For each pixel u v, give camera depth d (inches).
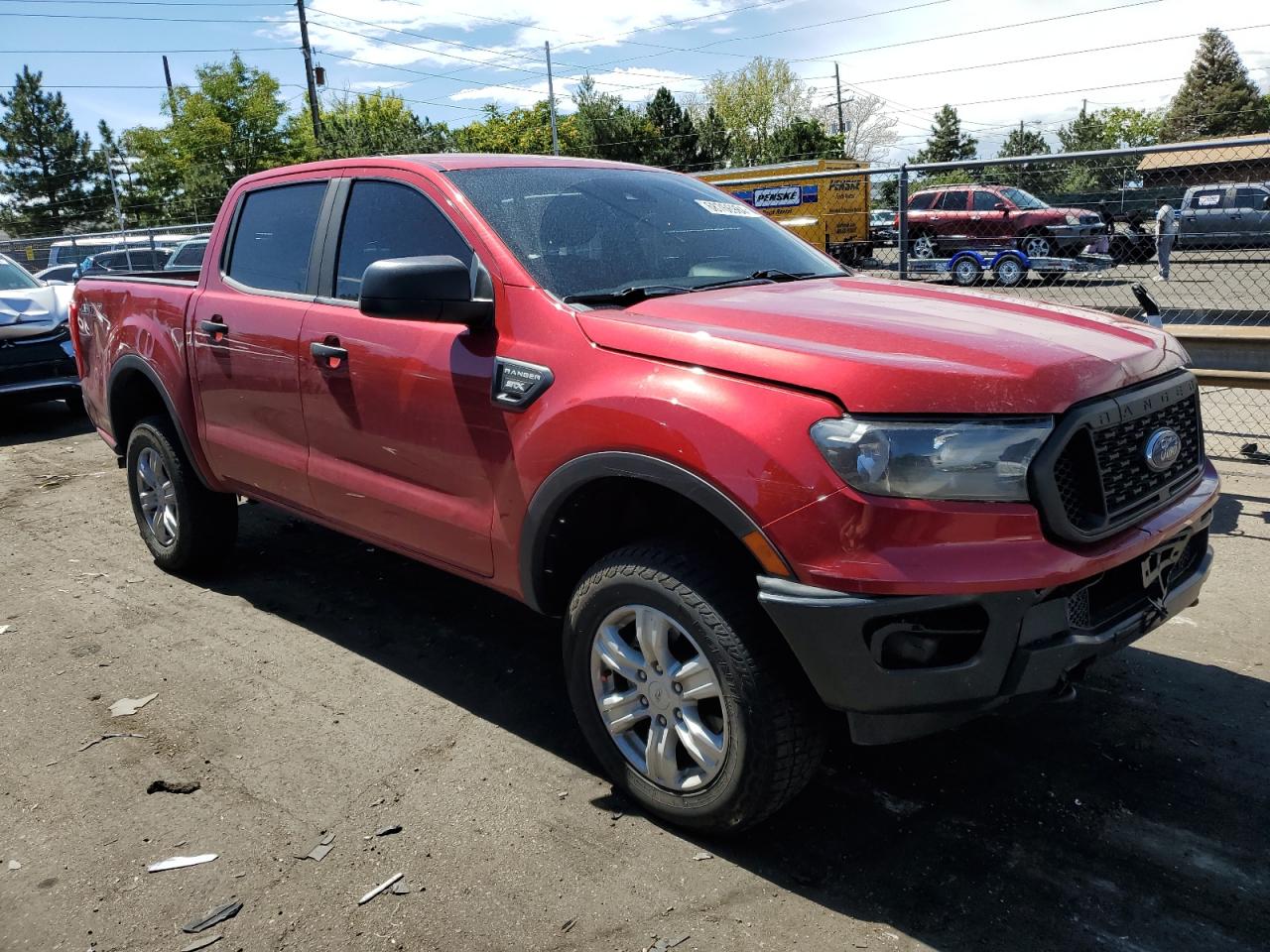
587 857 104.9
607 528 118.5
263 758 126.2
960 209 638.5
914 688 91.3
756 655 96.3
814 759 99.7
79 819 113.7
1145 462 101.8
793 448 91.5
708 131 2100.1
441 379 122.8
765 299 118.1
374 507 137.1
